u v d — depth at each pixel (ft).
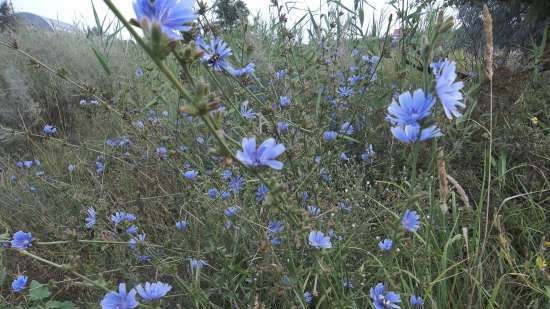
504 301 1.63
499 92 2.82
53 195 2.80
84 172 3.10
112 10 0.72
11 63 4.51
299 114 2.10
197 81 0.86
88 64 4.75
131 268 1.95
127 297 1.22
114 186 2.84
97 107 3.90
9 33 5.13
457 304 1.64
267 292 1.76
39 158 3.43
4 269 2.01
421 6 3.05
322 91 2.87
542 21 3.62
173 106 3.16
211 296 1.92
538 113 2.66
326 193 1.99
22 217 2.71
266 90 2.71
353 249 1.81
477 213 1.81
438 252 1.74
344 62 3.37
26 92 4.25
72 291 2.20
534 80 2.86
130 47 4.88
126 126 2.69
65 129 4.11
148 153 2.66
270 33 3.96
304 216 1.15
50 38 5.30
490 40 1.54
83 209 2.40
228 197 2.00
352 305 1.51
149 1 0.79
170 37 0.81
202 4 2.39
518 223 2.09
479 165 2.47
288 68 2.75
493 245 1.82
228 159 0.93
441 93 0.92
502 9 3.84
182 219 2.33
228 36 3.22
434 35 1.01
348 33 3.71
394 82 3.22
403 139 0.99
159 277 2.00
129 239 2.01
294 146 1.81
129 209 2.36
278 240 1.70
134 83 3.64
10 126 4.03
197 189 2.06
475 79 3.17
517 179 2.32
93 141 3.55
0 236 1.95
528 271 1.70
